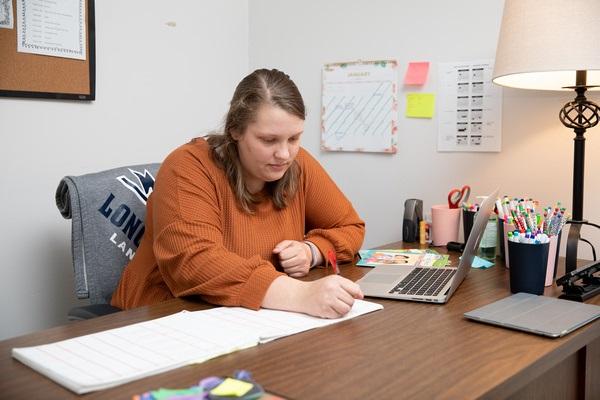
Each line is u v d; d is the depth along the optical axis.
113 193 1.52
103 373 0.77
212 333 0.94
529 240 1.22
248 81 1.28
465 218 1.68
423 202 1.99
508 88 1.79
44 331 0.97
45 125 1.80
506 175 1.82
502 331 0.99
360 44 2.10
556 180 1.73
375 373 0.80
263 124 1.23
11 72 1.69
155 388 0.75
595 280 1.28
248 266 1.14
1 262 1.73
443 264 1.50
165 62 2.12
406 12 1.98
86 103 1.90
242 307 1.10
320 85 2.21
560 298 1.21
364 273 1.42
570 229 1.50
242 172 1.35
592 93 1.65
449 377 0.79
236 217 1.36
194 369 0.81
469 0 1.84
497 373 0.80
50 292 1.85
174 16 2.14
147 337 0.92
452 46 1.89
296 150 1.30
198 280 1.15
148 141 2.09
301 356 0.86
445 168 1.94
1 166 1.71
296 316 1.04
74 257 1.46
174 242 1.21
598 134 1.66
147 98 2.08
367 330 0.99
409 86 1.99
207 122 2.29
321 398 0.72
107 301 1.49
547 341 0.94
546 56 1.33
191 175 1.29
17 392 0.73
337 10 2.14
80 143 1.89
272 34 2.33
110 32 1.95
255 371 0.80
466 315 1.05
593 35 1.31
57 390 0.74
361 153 2.12
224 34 2.32
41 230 1.82
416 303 1.17
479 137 1.86
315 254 1.46
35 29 1.74
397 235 2.07
